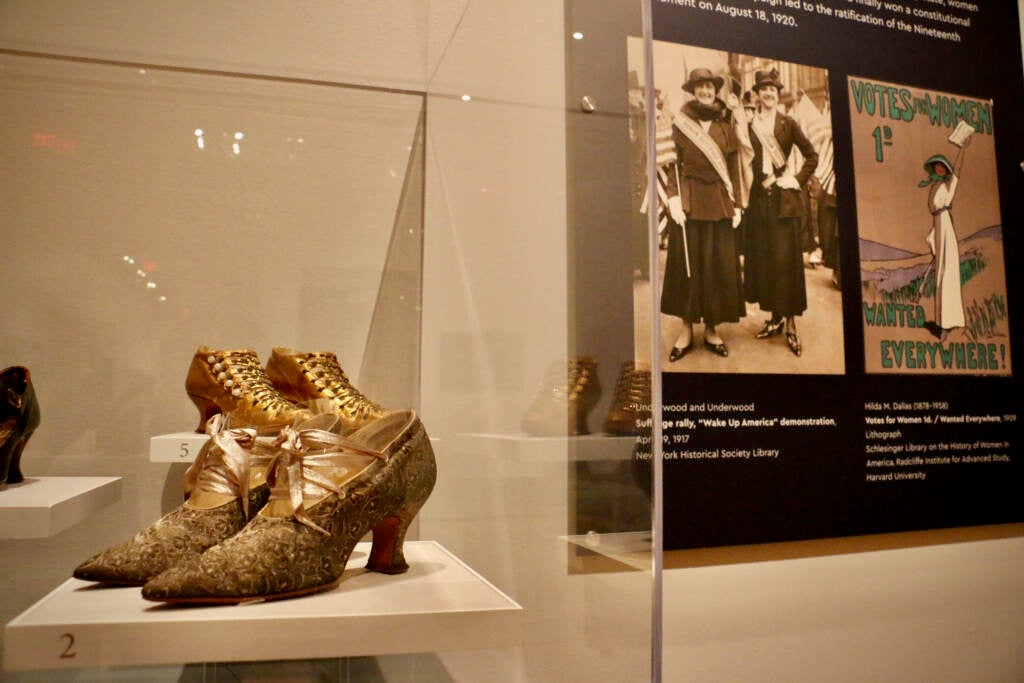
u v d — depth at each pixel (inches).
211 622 22.9
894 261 65.4
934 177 68.0
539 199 32.3
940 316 66.7
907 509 63.7
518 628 26.1
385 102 45.2
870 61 66.7
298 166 43.6
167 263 40.0
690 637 57.5
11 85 37.0
